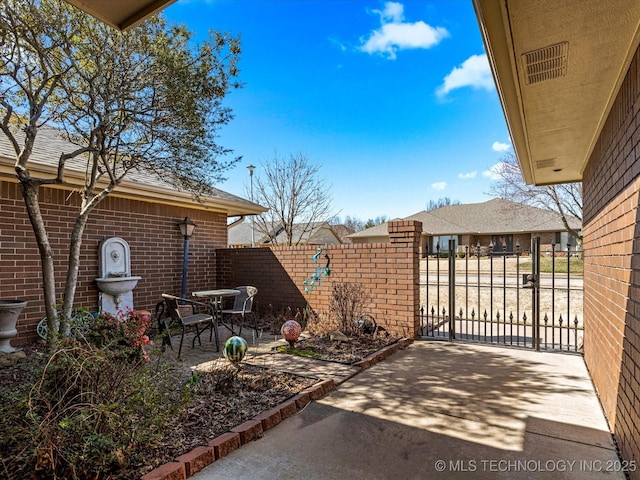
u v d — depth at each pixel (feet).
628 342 8.14
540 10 6.49
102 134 14.05
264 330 21.90
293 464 8.25
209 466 8.14
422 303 32.17
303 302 23.39
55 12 12.55
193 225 24.34
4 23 11.58
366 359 15.38
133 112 14.30
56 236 18.60
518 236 83.56
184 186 17.35
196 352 17.07
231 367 13.60
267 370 13.92
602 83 9.05
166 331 12.95
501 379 13.55
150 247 23.09
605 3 6.26
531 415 10.61
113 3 7.34
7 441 7.17
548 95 9.69
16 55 12.60
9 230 16.97
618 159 9.36
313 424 10.11
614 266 9.77
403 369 14.75
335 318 20.68
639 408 7.11
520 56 7.95
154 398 8.91
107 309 20.26
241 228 91.15
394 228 20.04
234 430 9.19
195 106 15.06
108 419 7.57
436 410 10.95
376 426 9.99
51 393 7.95
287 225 54.85
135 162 15.42
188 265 25.43
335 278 22.11
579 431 9.69
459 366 15.10
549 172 17.83
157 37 14.28
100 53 13.41
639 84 7.38
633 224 7.84
